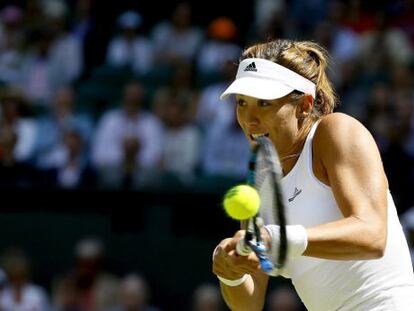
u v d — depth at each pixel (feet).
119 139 140.56
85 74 168.66
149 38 181.16
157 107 145.18
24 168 141.08
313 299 49.49
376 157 45.52
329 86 50.19
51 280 135.44
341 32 161.99
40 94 165.48
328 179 46.80
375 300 47.44
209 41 167.53
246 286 53.21
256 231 44.14
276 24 165.99
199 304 119.75
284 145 48.03
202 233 133.18
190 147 140.05
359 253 42.83
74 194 136.15
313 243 42.29
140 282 123.75
